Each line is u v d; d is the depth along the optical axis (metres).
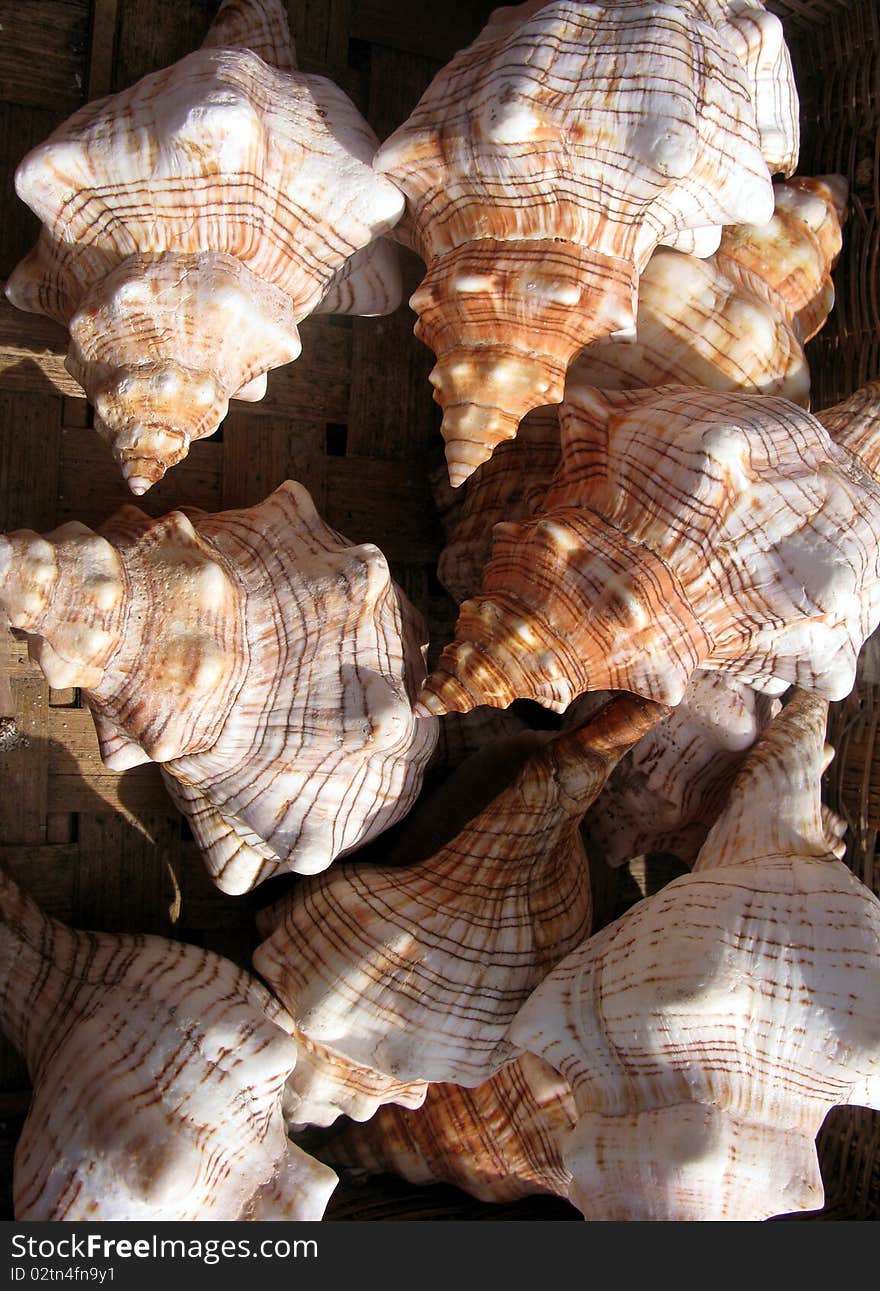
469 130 0.21
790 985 0.21
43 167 0.21
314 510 0.24
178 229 0.21
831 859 0.24
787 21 0.28
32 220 0.24
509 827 0.24
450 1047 0.24
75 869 0.25
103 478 0.25
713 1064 0.21
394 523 0.27
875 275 0.27
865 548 0.22
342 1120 0.28
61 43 0.24
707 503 0.22
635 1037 0.22
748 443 0.22
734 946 0.22
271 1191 0.22
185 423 0.21
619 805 0.27
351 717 0.22
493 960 0.24
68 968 0.23
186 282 0.21
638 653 0.22
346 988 0.23
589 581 0.22
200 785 0.23
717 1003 0.21
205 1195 0.21
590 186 0.21
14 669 0.24
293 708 0.22
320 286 0.23
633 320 0.23
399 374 0.27
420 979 0.24
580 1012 0.23
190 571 0.21
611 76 0.21
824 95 0.28
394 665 0.23
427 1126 0.26
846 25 0.27
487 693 0.22
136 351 0.21
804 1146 0.22
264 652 0.22
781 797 0.25
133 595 0.21
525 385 0.22
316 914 0.24
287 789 0.23
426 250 0.23
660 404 0.23
